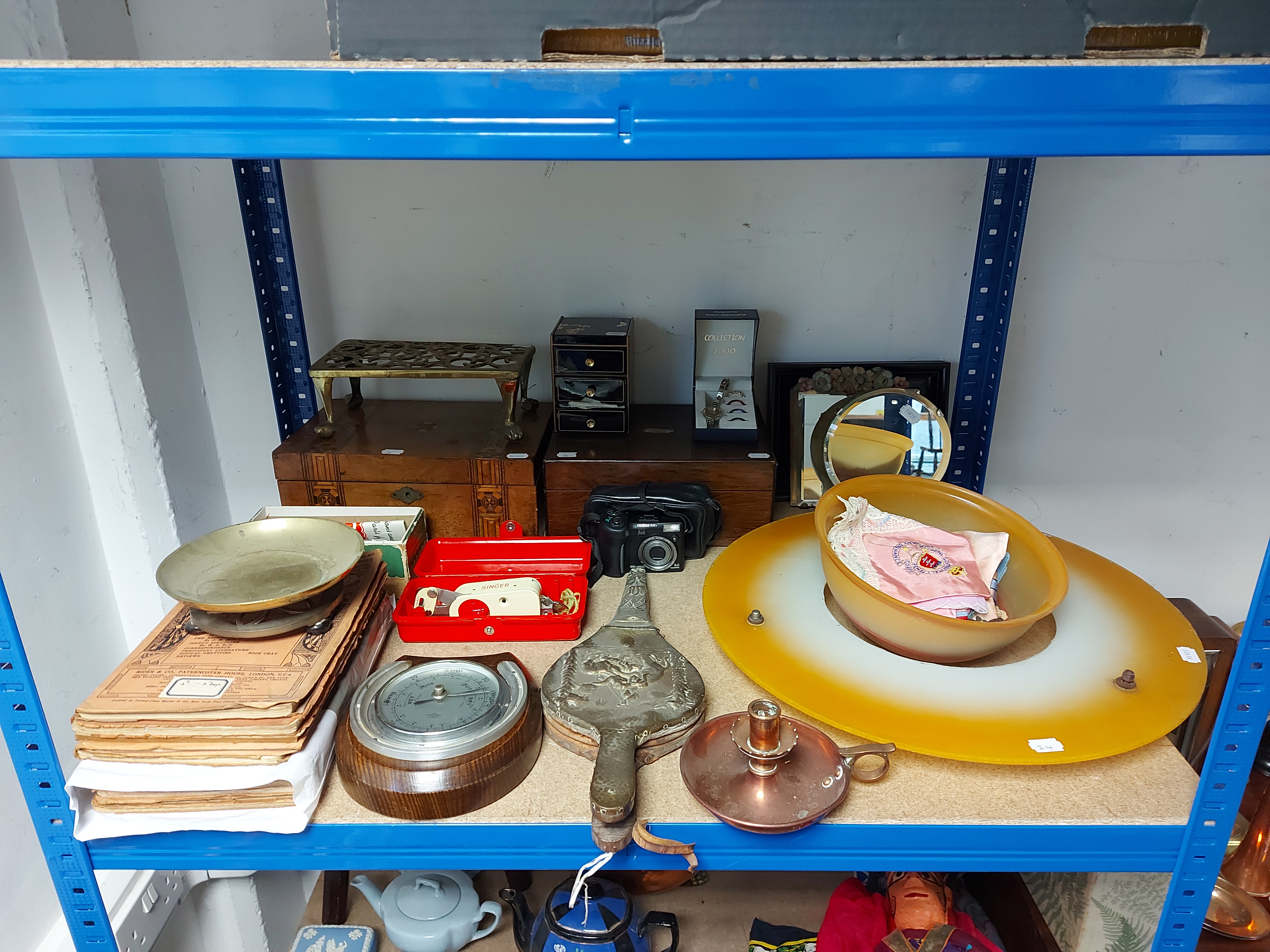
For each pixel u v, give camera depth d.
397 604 0.90
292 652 0.72
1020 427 1.21
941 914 0.97
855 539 0.87
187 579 0.77
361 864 0.69
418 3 0.49
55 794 0.67
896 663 0.77
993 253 1.05
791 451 1.11
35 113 0.50
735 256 1.11
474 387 1.18
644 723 0.70
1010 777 0.69
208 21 1.00
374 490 1.01
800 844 0.66
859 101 0.50
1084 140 0.50
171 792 0.65
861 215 1.08
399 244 1.10
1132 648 0.79
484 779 0.66
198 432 1.16
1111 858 0.67
